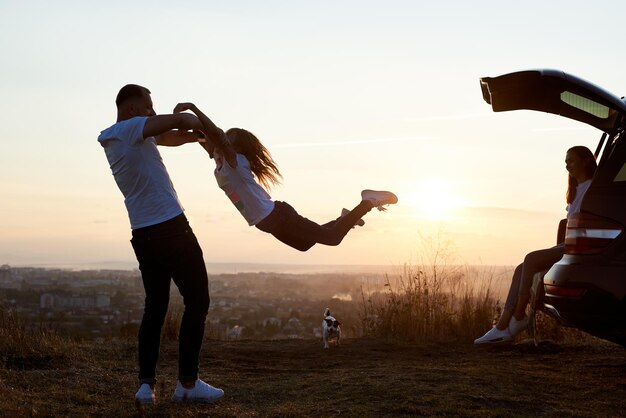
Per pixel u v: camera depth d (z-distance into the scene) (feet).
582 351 22.43
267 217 15.46
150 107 14.75
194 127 14.11
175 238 14.11
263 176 16.30
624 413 13.94
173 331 27.20
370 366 20.39
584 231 15.47
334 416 13.53
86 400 14.85
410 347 25.76
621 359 20.49
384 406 14.25
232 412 13.83
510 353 22.76
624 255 14.94
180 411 13.84
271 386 16.62
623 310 14.83
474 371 18.29
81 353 20.84
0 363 18.71
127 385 16.87
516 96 19.13
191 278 14.35
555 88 18.15
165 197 14.14
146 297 14.56
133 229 14.16
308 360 22.65
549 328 26.48
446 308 29.32
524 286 22.34
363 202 16.49
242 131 16.19
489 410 13.94
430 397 14.92
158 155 14.39
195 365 14.70
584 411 14.03
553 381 16.92
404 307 29.71
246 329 70.69
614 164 15.56
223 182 15.60
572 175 21.63
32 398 14.79
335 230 16.10
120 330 28.63
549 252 22.13
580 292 15.24
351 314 39.29
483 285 29.81
